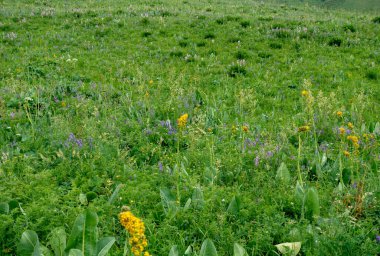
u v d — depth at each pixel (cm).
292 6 3766
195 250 414
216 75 1342
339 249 393
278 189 546
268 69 1427
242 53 1564
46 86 1098
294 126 812
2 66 1350
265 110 1038
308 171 612
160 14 2350
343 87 1240
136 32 1895
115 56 1558
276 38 1783
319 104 830
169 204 477
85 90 1135
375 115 980
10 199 476
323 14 3081
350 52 1616
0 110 828
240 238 438
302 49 1655
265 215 466
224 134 789
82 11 2350
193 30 1930
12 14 2208
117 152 660
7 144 702
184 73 1334
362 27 1958
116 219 465
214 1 3641
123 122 841
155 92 1085
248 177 591
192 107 930
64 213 449
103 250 375
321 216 489
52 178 569
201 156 645
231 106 1027
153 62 1490
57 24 2047
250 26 1981
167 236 436
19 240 408
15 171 590
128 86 1197
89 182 550
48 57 1473
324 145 749
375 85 1259
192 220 451
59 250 388
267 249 421
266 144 686
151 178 564
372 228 442
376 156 627
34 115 886
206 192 521
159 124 811
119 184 521
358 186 498
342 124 870
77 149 645
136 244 287
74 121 824
